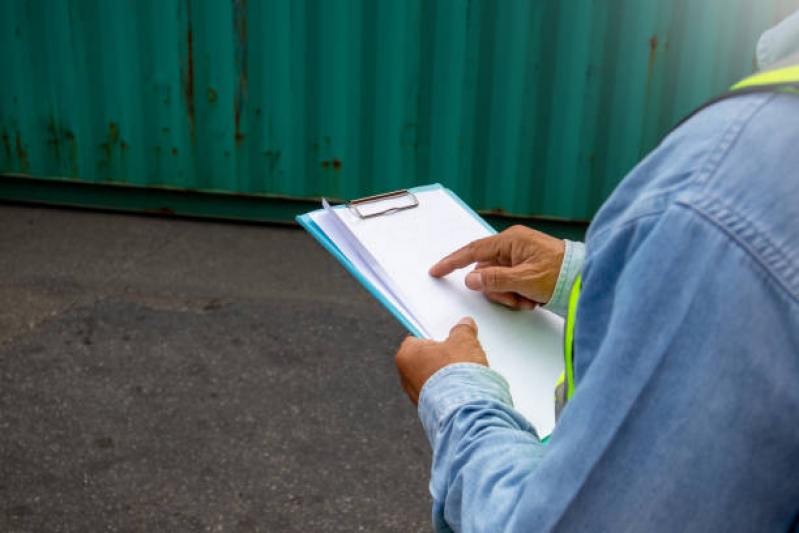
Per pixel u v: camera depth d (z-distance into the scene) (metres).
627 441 0.59
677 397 0.57
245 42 3.96
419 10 3.79
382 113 4.02
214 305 3.51
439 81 3.92
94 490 2.42
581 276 0.69
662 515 0.58
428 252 1.30
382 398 2.93
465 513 0.75
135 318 3.37
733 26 3.65
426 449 2.68
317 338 3.29
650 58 3.75
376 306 3.57
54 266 3.81
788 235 0.55
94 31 4.05
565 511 0.62
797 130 0.56
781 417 0.56
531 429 0.86
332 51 3.93
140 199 4.41
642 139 3.90
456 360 0.96
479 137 4.00
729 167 0.57
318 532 2.32
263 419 2.78
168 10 3.95
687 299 0.56
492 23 3.77
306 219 1.32
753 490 0.57
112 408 2.78
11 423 2.69
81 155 4.31
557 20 3.73
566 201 4.06
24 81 4.19
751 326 0.55
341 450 2.65
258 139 4.16
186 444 2.63
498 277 1.20
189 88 4.09
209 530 2.29
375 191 4.18
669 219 0.58
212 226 4.34
